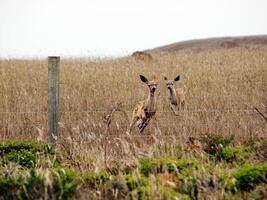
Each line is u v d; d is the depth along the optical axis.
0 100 49.84
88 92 53.66
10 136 42.31
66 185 23.70
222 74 66.25
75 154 31.56
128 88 56.91
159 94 57.25
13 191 23.55
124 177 26.05
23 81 62.19
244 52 96.19
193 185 24.59
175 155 31.27
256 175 25.44
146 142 38.59
